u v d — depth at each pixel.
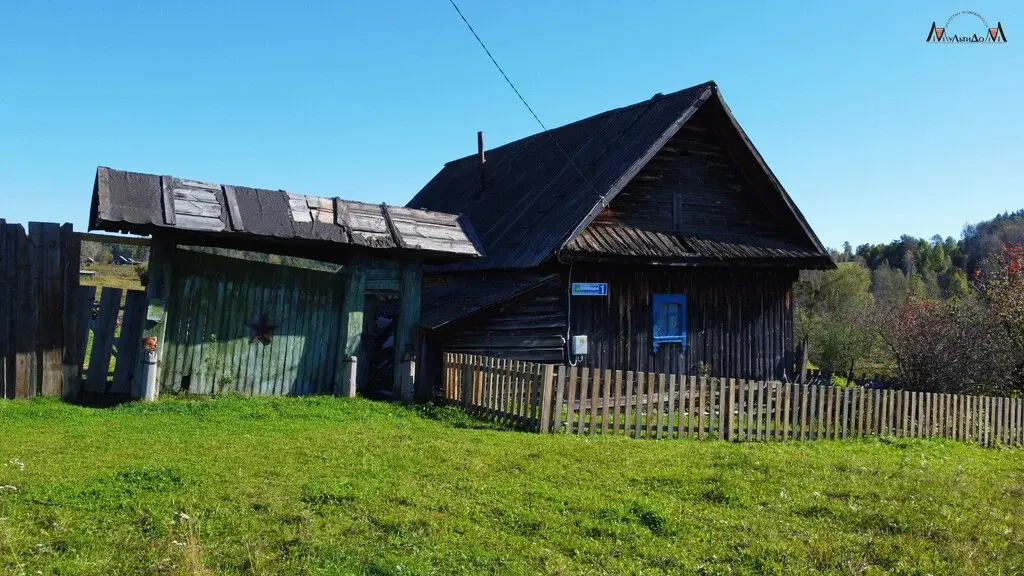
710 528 6.89
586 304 16.62
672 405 12.18
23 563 5.43
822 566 6.09
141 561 5.56
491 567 5.78
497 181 23.50
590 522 6.80
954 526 7.25
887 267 77.62
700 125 18.84
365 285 14.34
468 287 18.22
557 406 11.65
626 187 17.62
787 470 9.45
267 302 14.00
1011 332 21.86
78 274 12.84
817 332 29.34
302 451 9.16
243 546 5.89
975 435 15.32
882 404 14.07
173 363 13.09
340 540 6.12
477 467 8.67
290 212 13.62
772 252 18.80
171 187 12.78
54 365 12.55
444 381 13.95
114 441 9.41
